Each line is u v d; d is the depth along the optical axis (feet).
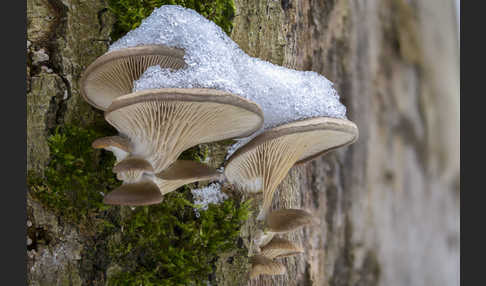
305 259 3.29
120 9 2.57
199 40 2.50
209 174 2.54
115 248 2.55
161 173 2.52
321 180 3.62
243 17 2.71
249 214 2.64
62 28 2.55
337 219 3.75
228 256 2.64
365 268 3.85
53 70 2.55
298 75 2.62
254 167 2.62
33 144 2.53
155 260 2.57
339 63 3.80
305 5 3.22
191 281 2.59
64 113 2.55
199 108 2.44
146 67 2.51
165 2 2.59
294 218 2.63
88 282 2.53
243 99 2.42
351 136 2.59
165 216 2.58
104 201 2.47
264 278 2.78
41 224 2.52
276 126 2.57
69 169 2.53
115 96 2.58
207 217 2.61
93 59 2.57
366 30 3.96
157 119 2.46
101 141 2.47
